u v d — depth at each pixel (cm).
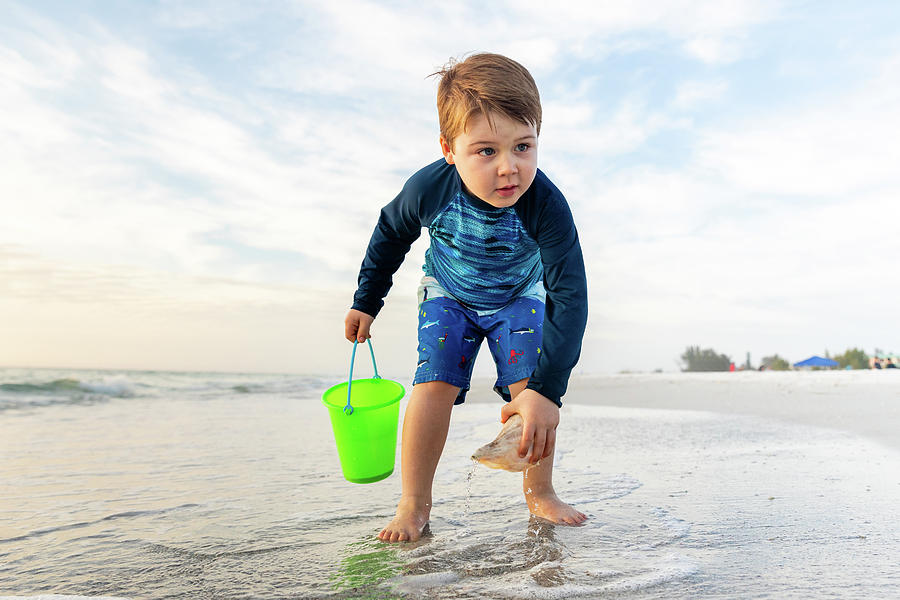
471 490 264
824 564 162
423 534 198
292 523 215
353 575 159
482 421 528
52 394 882
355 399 259
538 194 214
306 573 161
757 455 331
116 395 922
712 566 161
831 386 849
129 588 152
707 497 241
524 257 234
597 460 328
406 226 247
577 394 837
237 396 948
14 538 198
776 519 206
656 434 427
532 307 241
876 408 538
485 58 197
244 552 181
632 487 262
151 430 490
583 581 151
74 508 237
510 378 234
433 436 218
